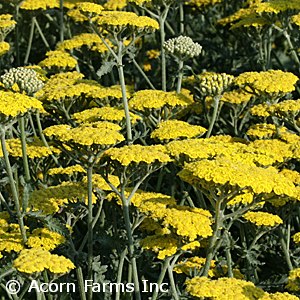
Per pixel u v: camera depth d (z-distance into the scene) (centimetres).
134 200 1030
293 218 1335
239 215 1018
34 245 980
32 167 1252
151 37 1884
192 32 1934
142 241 972
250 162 1018
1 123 973
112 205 1122
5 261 1028
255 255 1081
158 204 995
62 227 992
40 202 1029
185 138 1187
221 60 1750
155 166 999
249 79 1244
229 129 1425
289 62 1845
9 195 1236
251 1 1739
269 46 1602
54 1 1686
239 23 1558
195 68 1739
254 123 1468
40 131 1271
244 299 825
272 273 1280
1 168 1158
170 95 1280
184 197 1197
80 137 953
